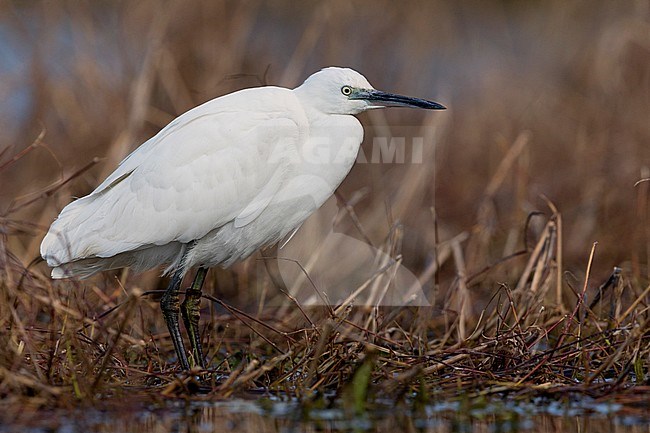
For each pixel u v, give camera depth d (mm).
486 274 13062
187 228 9664
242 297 13156
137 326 10828
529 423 7934
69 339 8633
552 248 11195
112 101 16172
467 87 21375
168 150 9633
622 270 11000
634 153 15820
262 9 23125
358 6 19906
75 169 15039
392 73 19766
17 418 7719
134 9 17938
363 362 8477
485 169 17219
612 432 7707
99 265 9953
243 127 9766
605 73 18375
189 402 8398
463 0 26031
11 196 14914
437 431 7730
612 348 9469
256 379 9031
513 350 9383
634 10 20656
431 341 10625
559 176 16297
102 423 7816
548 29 23797
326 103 10344
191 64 16859
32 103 16703
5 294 9320
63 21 18656
